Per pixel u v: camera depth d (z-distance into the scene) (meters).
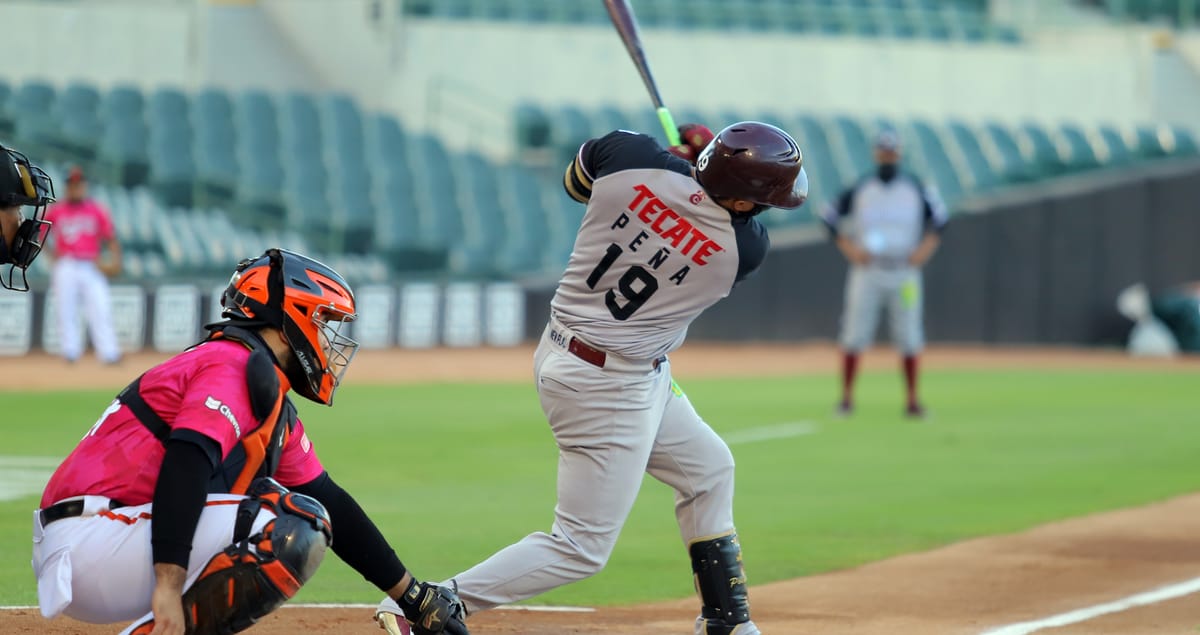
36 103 75.19
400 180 79.56
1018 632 19.39
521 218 81.31
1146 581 23.50
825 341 81.38
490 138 87.75
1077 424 48.69
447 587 16.25
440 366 64.12
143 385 13.48
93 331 55.88
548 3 92.12
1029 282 84.81
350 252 74.50
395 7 87.62
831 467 37.97
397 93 88.12
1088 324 86.44
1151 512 31.14
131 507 13.38
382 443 40.41
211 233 71.25
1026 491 34.03
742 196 15.71
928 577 23.83
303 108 81.00
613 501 16.56
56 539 13.29
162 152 74.69
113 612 13.52
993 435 45.31
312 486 15.09
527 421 46.03
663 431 17.34
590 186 16.53
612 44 90.44
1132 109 100.31
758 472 36.97
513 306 75.06
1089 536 28.06
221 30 85.56
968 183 90.94
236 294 14.09
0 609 19.53
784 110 94.56
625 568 24.52
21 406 45.16
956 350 82.06
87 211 55.00
